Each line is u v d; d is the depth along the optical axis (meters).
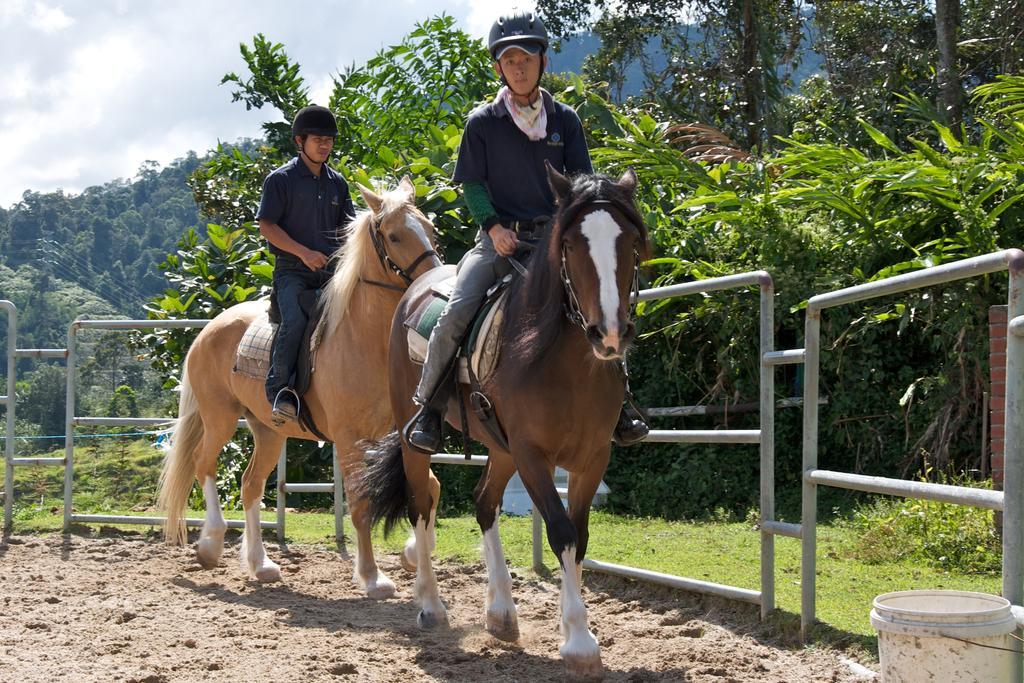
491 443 4.79
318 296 6.52
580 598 4.19
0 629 5.28
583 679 4.15
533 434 4.18
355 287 6.11
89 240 95.88
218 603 6.04
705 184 11.16
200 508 11.00
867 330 9.29
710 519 8.98
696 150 13.78
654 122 12.71
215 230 12.35
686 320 9.70
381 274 6.01
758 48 18.72
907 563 6.64
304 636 5.15
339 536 8.20
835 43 17.92
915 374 9.28
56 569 7.20
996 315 6.84
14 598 6.11
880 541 6.98
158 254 94.00
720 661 4.47
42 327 72.00
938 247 9.12
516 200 4.92
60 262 88.25
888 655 3.34
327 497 11.04
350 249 6.11
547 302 4.12
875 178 9.27
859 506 8.50
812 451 4.75
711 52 19.84
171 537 7.54
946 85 14.05
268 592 6.45
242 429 11.28
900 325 8.55
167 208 109.75
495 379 4.38
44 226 98.25
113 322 8.62
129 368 29.36
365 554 6.29
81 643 4.96
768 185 10.09
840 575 6.25
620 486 9.92
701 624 5.20
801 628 4.80
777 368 9.91
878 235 9.52
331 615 5.73
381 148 12.57
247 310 7.19
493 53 4.79
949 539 6.71
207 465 7.28
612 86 21.48
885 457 9.38
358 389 6.04
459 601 6.08
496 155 4.86
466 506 10.25
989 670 3.14
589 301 3.66
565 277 3.89
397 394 5.49
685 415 9.92
